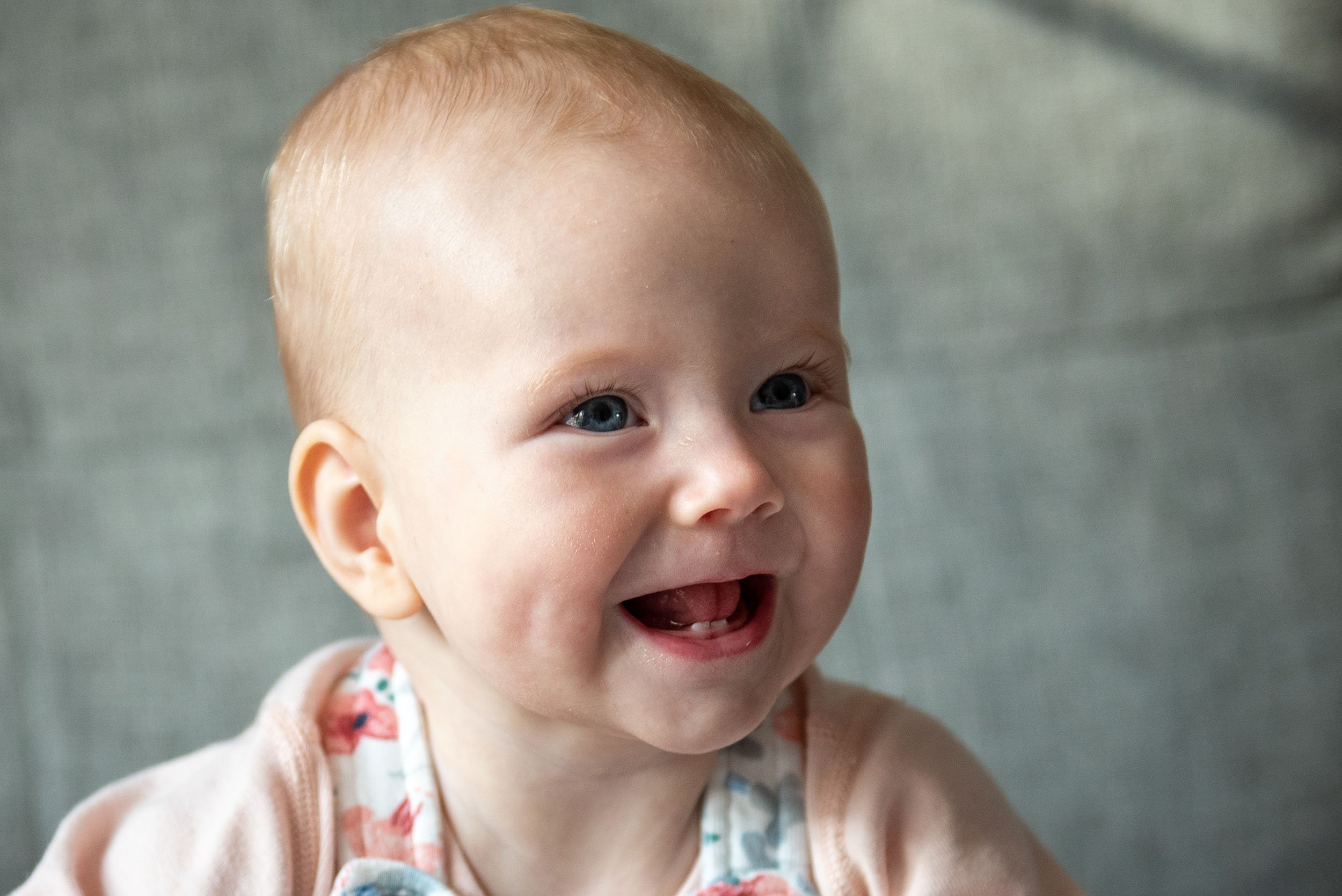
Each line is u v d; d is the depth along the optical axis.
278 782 0.71
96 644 1.24
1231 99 1.19
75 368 1.24
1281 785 1.18
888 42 1.22
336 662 0.78
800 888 0.70
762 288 0.60
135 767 1.23
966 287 1.23
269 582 1.23
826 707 0.75
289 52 1.23
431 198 0.62
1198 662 1.20
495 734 0.69
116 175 1.24
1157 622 1.20
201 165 1.23
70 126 1.24
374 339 0.64
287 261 0.70
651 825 0.70
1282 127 1.19
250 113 1.23
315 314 0.68
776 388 0.62
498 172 0.61
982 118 1.22
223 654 1.23
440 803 0.71
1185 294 1.21
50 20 1.24
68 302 1.24
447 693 0.70
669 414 0.59
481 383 0.60
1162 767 1.20
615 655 0.60
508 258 0.59
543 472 0.58
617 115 0.62
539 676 0.60
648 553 0.59
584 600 0.58
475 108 0.64
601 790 0.69
